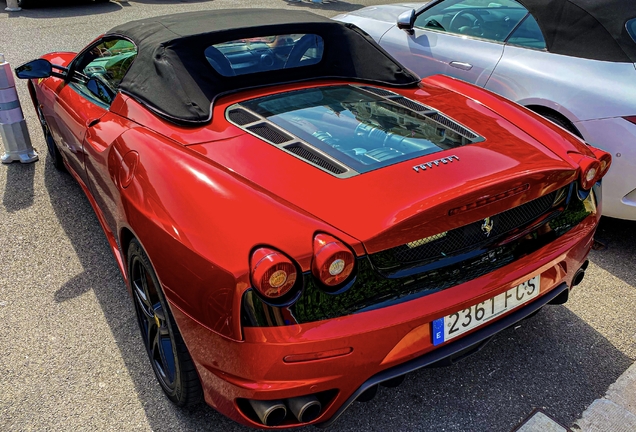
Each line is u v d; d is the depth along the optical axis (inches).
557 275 84.4
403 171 74.4
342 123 87.9
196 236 66.9
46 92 140.6
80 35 319.3
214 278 63.9
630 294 115.2
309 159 77.2
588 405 86.9
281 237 63.3
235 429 81.9
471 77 156.3
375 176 73.1
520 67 143.8
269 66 101.6
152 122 90.7
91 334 100.9
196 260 65.8
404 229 65.4
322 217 66.3
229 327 63.5
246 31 101.5
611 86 125.9
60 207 145.3
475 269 74.0
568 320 106.8
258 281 59.8
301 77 103.0
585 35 136.4
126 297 111.3
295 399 65.9
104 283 115.6
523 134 91.6
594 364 95.6
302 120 87.9
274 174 74.0
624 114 121.1
